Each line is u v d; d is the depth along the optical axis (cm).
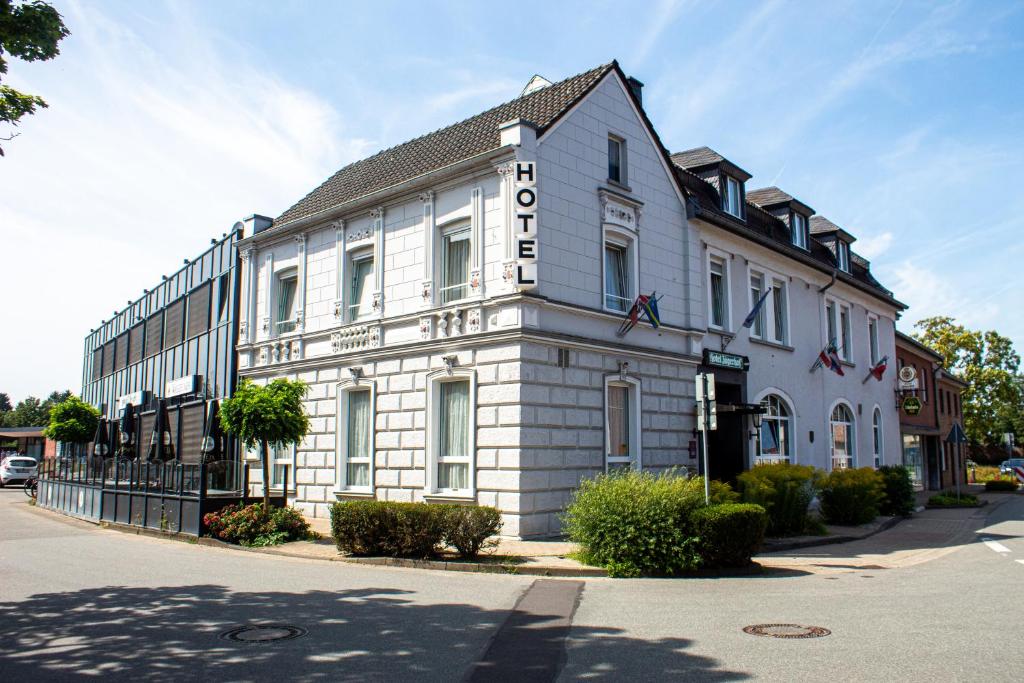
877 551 1526
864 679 597
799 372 2491
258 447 2180
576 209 1662
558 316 1588
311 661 666
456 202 1688
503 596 981
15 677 629
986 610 885
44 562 1337
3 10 845
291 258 2166
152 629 799
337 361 1936
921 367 3947
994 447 6388
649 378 1811
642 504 1198
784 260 2459
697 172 2283
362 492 1836
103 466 2191
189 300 2744
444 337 1648
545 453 1522
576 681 602
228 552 1473
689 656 674
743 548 1221
